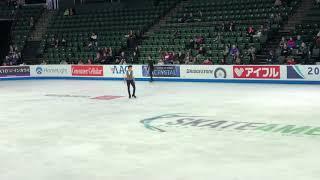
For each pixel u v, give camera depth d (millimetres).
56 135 15867
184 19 41688
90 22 47156
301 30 34812
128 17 45500
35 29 49094
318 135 14531
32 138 15469
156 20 43656
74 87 33125
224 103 22422
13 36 49156
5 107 23391
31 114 20812
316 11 36094
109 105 23031
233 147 13266
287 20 36938
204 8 42344
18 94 29547
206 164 11594
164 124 17266
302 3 37719
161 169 11281
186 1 44531
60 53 45031
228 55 35188
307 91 26547
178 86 31828
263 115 18562
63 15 49281
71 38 46188
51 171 11445
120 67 38031
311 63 31688
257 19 38156
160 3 45562
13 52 46719
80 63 42188
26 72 43156
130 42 41750
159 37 41188
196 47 37625
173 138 14742
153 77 37031
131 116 19375
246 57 34406
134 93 25828
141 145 13930
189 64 35562
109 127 17047
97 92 29297
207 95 26016
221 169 11109
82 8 49875
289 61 31859
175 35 40344
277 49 33281
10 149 13930
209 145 13602
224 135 14945
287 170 10852
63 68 41688
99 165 11859
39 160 12547
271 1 39594
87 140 14906
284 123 16750
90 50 43562
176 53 37500
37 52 47125
